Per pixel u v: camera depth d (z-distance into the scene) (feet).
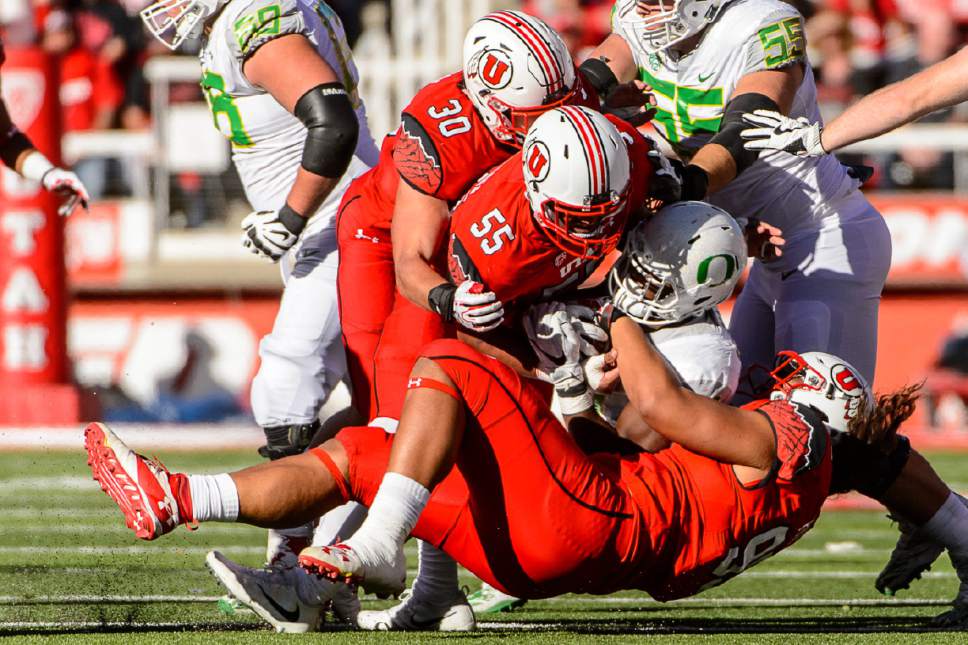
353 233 48.44
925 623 43.98
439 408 36.45
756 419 37.32
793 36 47.73
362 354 48.16
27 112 110.42
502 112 41.27
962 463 100.01
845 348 50.80
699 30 47.83
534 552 37.04
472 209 40.27
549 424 36.86
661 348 39.42
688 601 50.29
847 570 59.67
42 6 141.08
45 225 112.16
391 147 47.75
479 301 38.11
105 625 41.27
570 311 40.47
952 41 140.67
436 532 38.01
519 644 36.83
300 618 39.75
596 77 49.01
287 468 38.09
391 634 39.47
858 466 40.93
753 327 53.42
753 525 37.86
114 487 36.96
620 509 37.09
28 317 112.37
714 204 51.03
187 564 55.72
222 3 50.31
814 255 50.65
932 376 125.29
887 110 42.39
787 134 43.78
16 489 83.05
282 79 48.73
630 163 38.86
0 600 46.39
